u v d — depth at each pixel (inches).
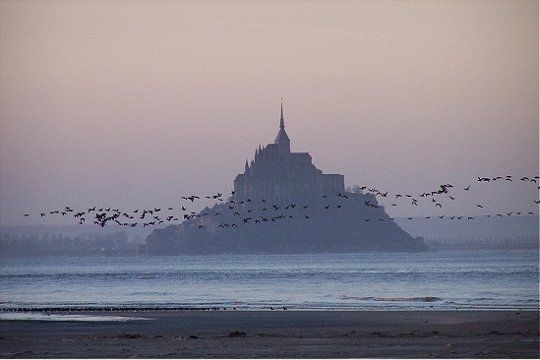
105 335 6087.6
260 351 5078.7
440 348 5064.0
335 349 5108.3
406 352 4928.6
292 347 5231.3
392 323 6692.9
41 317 7780.5
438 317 7071.9
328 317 7278.5
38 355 5027.1
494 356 4731.8
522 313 7278.5
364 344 5319.9
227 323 6958.7
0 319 7593.5
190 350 5162.4
